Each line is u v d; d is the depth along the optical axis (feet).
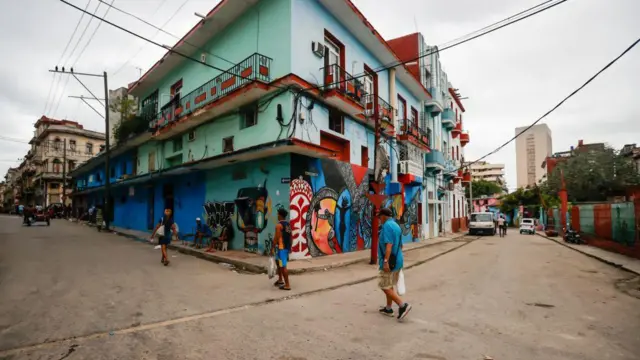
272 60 38.88
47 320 16.26
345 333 15.33
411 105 69.77
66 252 38.58
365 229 48.93
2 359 12.00
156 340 14.23
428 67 79.82
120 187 82.07
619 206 47.29
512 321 17.24
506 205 182.70
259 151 36.01
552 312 18.94
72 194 119.55
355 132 48.03
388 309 18.15
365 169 49.62
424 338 14.73
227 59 45.85
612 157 99.81
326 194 41.37
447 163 91.97
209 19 44.98
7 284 23.09
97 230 72.23
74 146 160.86
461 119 119.65
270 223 37.86
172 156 58.39
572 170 104.17
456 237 84.94
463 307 19.95
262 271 30.94
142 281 25.41
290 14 37.47
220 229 45.27
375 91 40.04
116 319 16.78
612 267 36.52
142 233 62.54
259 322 16.85
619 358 12.77
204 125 49.39
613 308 19.84
